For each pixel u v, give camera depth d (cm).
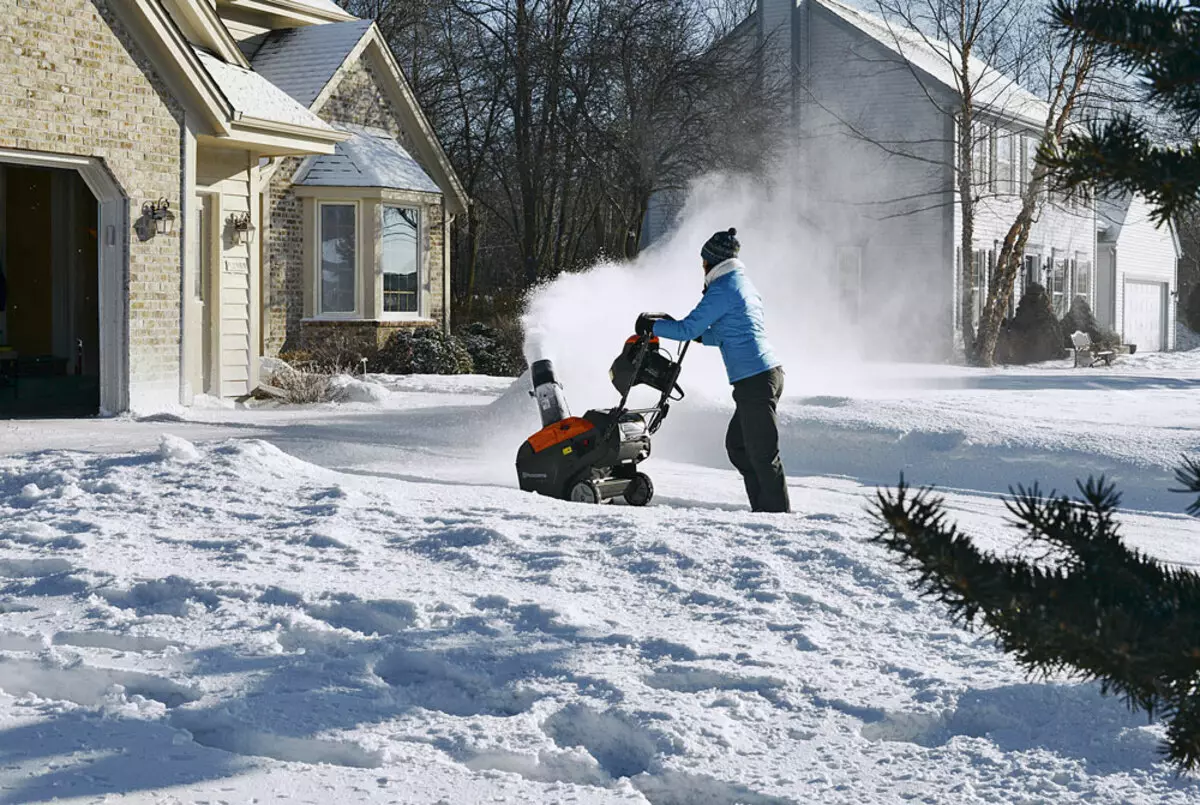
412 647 462
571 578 561
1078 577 263
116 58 1425
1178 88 267
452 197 2742
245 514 703
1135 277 4791
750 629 487
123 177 1439
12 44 1304
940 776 347
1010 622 254
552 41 3362
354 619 507
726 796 341
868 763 357
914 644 468
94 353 1903
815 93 3462
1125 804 325
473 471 1091
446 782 346
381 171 2433
